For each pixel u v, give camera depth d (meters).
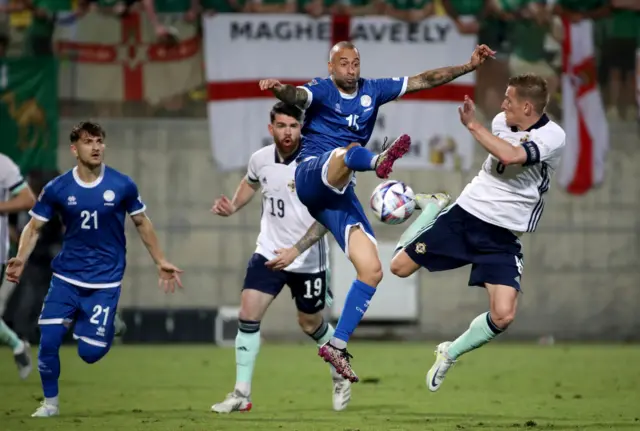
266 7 51.03
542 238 52.94
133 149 51.44
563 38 51.88
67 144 50.72
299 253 22.09
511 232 22.92
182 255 51.81
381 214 22.22
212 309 51.47
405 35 51.28
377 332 52.47
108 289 24.62
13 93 50.38
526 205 22.69
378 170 19.95
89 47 50.94
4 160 30.12
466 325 52.66
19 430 21.86
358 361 42.03
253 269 25.81
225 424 22.80
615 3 52.03
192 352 46.75
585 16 52.03
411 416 24.75
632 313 53.22
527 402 28.42
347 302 21.30
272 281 25.66
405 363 41.16
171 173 51.59
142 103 51.38
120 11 51.00
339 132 23.05
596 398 29.59
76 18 50.78
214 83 51.16
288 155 25.47
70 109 50.84
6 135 50.28
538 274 52.91
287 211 25.47
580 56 52.06
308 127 23.22
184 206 51.78
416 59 51.31
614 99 52.50
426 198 24.34
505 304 22.47
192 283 51.88
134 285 51.47
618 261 53.09
